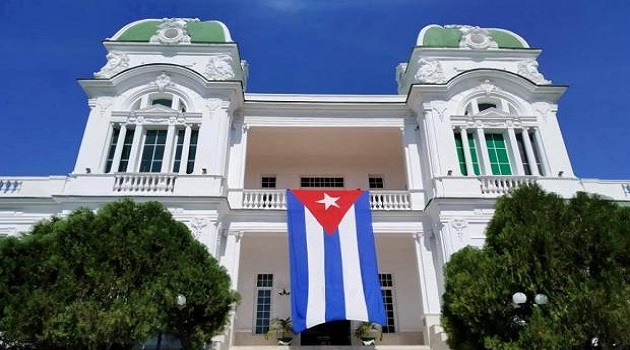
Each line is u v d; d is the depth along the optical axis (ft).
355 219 61.21
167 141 65.62
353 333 69.00
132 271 36.52
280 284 74.38
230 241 63.26
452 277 39.99
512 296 34.71
